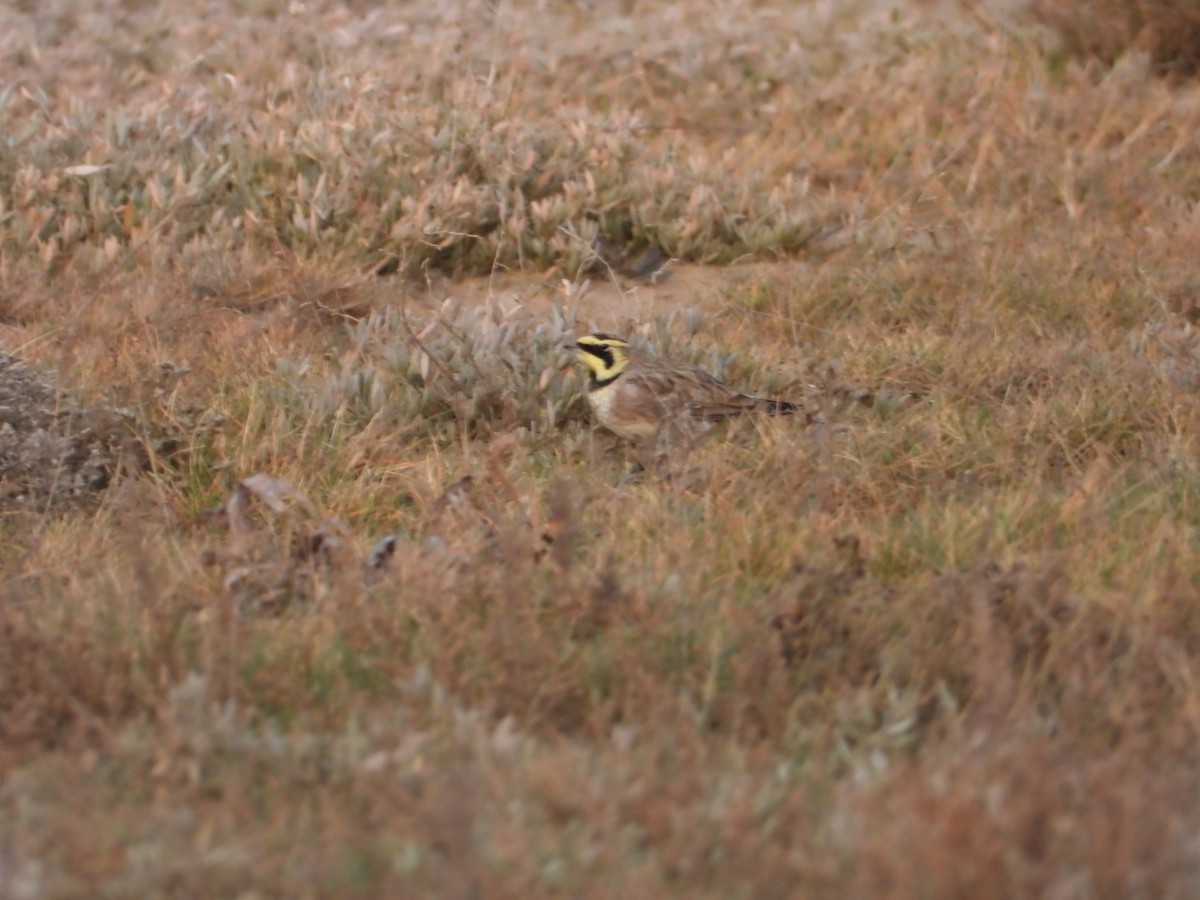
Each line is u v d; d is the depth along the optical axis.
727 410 13.98
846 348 16.05
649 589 9.84
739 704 8.55
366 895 7.00
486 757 7.82
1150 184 20.09
